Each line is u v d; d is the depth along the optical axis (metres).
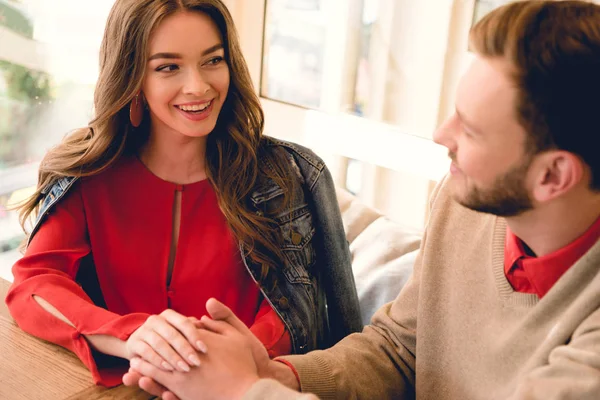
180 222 1.48
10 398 1.01
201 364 1.00
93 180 1.48
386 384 1.17
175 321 1.05
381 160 2.27
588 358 0.79
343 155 2.35
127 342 1.09
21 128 2.24
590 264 0.87
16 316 1.25
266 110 2.46
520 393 0.83
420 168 2.19
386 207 2.38
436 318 1.10
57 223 1.44
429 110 2.19
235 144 1.52
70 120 2.35
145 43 1.35
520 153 0.85
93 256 1.47
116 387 1.06
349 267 1.60
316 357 1.13
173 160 1.48
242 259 1.48
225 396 0.98
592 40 0.78
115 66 1.39
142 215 1.48
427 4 2.09
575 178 0.83
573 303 0.88
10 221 2.33
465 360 1.05
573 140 0.81
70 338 1.16
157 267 1.46
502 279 0.99
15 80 2.17
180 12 1.35
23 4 2.11
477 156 0.88
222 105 1.50
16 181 2.29
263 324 1.43
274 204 1.51
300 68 2.38
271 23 2.38
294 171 1.56
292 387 1.08
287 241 1.51
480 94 0.85
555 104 0.80
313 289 1.54
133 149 1.51
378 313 1.25
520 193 0.88
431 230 1.13
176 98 1.39
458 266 1.08
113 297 1.47
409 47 2.17
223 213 1.47
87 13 2.25
